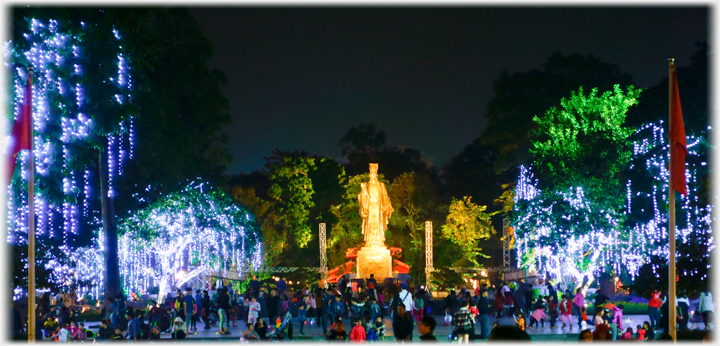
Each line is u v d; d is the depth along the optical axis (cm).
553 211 5256
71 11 3334
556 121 5691
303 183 7638
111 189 4609
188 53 5422
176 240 5203
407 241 7788
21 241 3528
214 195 5509
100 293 5275
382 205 6175
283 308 3928
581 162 5384
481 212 7500
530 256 5828
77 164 3494
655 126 3728
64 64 3338
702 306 3400
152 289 6241
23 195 3578
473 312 3794
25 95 2656
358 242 7738
